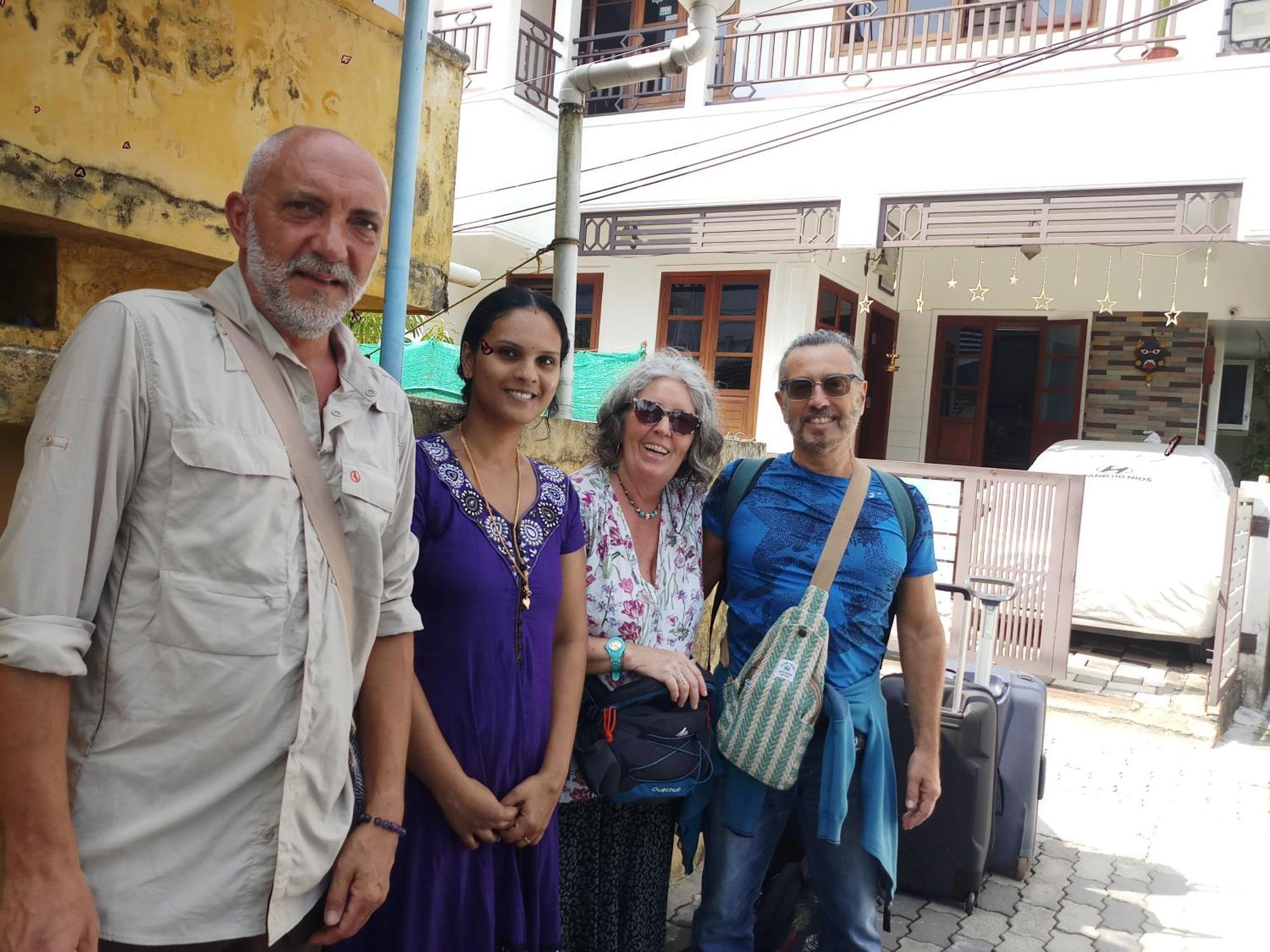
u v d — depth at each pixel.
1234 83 7.74
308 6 3.00
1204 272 10.53
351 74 3.16
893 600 2.83
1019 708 4.05
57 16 2.38
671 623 2.56
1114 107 8.16
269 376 1.56
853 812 2.62
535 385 2.14
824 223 9.46
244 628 1.45
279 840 1.51
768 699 2.52
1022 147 8.51
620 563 2.50
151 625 1.42
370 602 1.65
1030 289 11.51
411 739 1.95
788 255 10.67
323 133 1.58
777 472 2.83
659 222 10.26
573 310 4.39
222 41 2.77
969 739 3.65
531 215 10.50
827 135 9.33
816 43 10.94
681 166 10.12
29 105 2.34
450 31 10.99
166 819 1.44
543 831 2.08
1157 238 8.10
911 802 2.75
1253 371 12.17
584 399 5.84
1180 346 10.69
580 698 2.25
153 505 1.43
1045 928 3.68
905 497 2.77
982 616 4.05
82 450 1.37
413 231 3.43
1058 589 7.51
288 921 1.55
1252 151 7.69
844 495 2.73
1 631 1.30
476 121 10.47
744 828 2.62
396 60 3.31
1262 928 3.78
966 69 9.00
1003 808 3.99
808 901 2.90
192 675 1.43
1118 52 8.31
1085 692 7.28
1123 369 11.02
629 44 11.96
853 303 11.55
